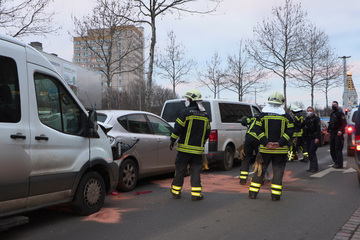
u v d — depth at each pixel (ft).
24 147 12.19
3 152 11.44
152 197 19.69
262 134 18.37
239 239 12.55
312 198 19.26
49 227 13.97
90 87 73.61
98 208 16.08
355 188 21.98
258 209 16.85
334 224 14.33
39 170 12.79
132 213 16.15
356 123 22.08
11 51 12.11
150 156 22.94
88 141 15.57
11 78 11.98
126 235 13.01
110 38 63.52
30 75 12.78
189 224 14.40
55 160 13.53
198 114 18.70
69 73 62.64
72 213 15.96
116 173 17.33
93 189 15.78
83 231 13.47
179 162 18.94
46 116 13.41
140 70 70.85
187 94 19.02
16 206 12.03
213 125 28.86
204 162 19.81
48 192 13.24
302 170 30.63
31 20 39.81
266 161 19.04
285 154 18.66
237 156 31.94
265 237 12.75
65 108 14.56
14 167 11.76
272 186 18.69
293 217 15.40
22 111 12.26
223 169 30.09
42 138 12.89
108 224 14.38
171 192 19.38
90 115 15.61
